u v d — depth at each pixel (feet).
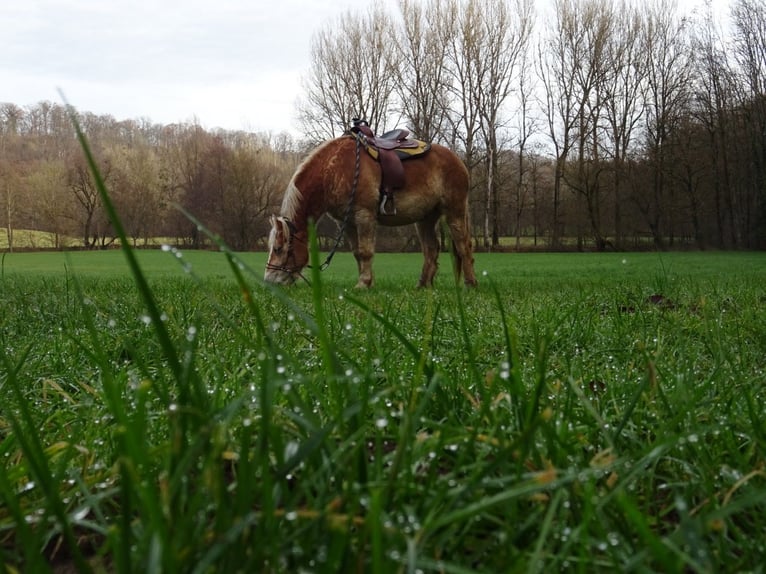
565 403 4.03
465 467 2.85
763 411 4.23
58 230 122.72
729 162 102.22
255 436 3.33
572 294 15.19
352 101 108.58
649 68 103.30
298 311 2.60
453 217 23.00
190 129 145.89
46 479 2.37
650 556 2.28
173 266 55.52
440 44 105.81
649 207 105.09
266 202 125.39
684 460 3.34
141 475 2.74
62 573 2.60
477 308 11.64
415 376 3.31
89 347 7.21
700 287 16.84
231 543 1.97
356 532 2.30
